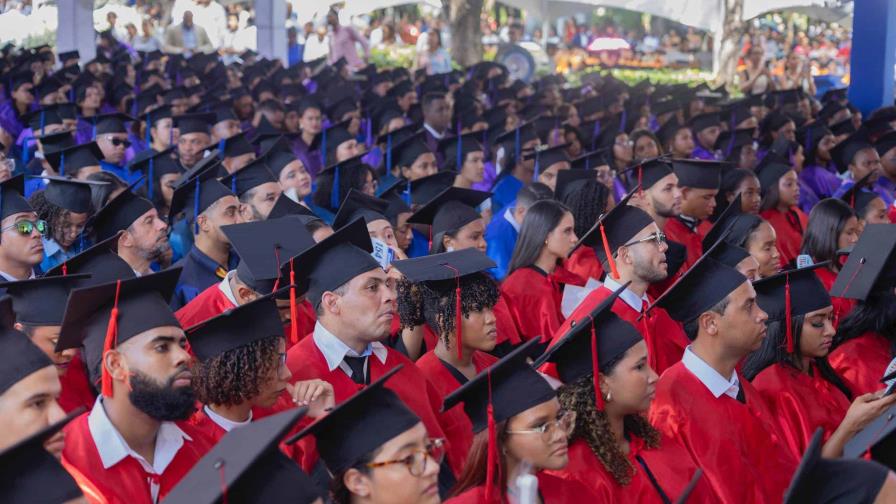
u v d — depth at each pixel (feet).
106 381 11.19
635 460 13.52
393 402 10.28
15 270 18.12
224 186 20.62
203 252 20.58
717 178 26.27
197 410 12.71
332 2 76.64
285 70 57.93
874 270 18.03
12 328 10.60
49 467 8.86
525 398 11.24
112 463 11.20
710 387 14.67
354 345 14.44
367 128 43.73
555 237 20.85
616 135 39.19
